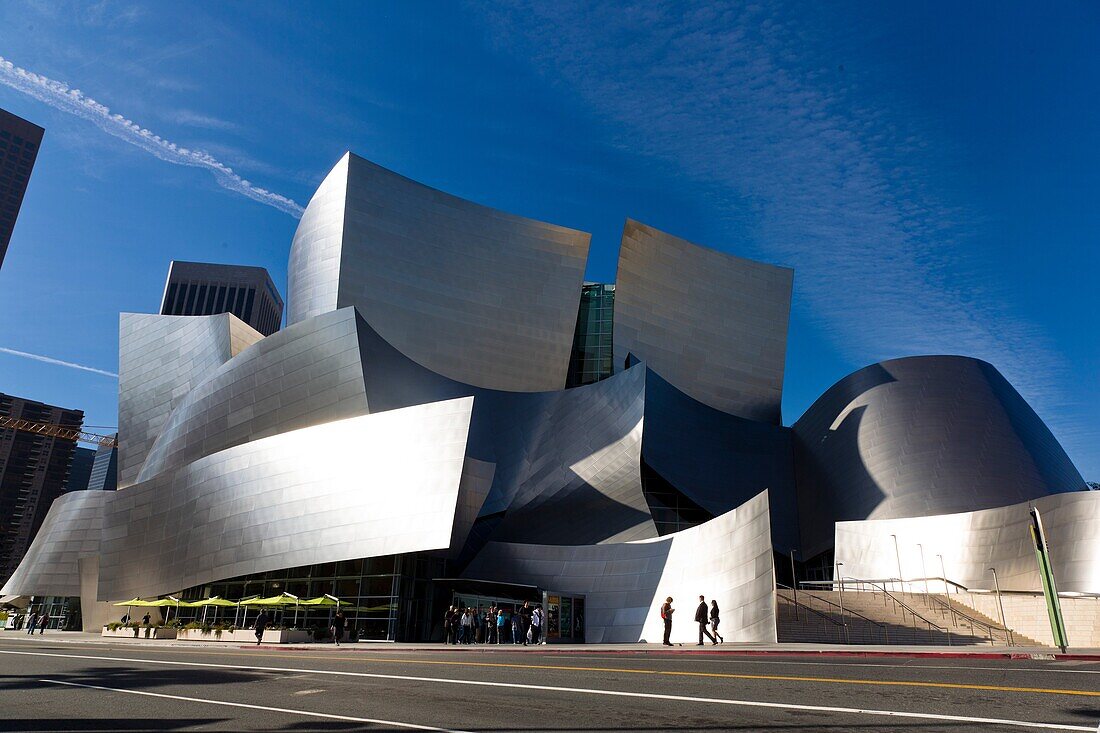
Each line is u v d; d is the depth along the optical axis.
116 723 7.46
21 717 7.87
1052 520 26.61
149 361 43.66
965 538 29.27
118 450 42.41
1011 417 37.91
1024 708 7.86
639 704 8.58
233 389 35.56
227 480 31.81
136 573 33.53
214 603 28.91
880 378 40.66
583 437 35.53
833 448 40.16
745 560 24.06
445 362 41.06
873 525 32.06
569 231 45.91
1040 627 23.98
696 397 44.72
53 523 42.56
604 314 47.72
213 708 8.53
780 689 9.68
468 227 44.41
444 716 7.86
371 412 32.16
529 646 22.70
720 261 48.22
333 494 29.17
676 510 38.03
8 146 182.38
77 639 29.64
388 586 27.20
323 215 43.44
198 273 186.38
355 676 12.09
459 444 27.84
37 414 172.25
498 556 29.98
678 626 24.98
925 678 10.70
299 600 27.50
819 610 27.06
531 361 42.91
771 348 47.59
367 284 40.72
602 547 28.34
